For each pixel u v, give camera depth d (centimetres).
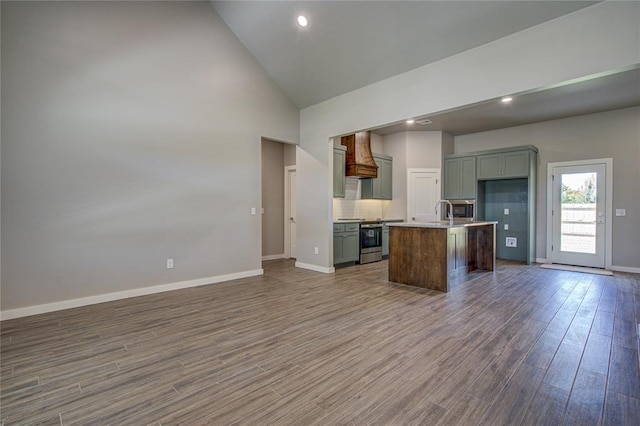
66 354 242
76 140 351
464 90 363
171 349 251
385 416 170
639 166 530
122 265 385
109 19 373
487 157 658
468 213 677
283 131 559
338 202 672
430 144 712
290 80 527
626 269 541
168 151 422
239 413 173
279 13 416
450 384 200
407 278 452
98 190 367
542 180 631
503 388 195
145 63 401
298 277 505
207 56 459
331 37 416
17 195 318
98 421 167
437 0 324
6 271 313
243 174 504
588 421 165
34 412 174
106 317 321
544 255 632
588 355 237
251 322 308
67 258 347
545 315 323
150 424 164
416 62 401
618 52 268
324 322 307
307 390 194
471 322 305
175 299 385
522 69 319
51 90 336
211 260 467
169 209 424
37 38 327
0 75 308
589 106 531
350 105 496
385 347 253
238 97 496
